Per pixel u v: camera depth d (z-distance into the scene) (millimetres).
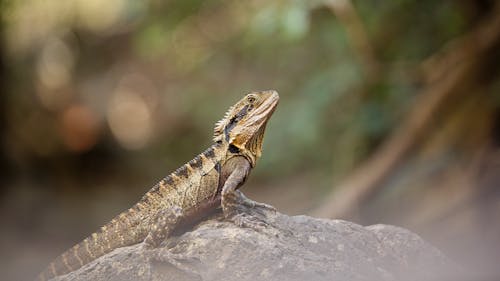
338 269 7715
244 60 21391
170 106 28938
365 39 16547
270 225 8367
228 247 7730
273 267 7508
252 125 8711
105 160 32438
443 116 16688
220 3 20281
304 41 18891
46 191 27562
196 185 8562
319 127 18359
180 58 21516
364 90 17406
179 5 19891
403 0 17734
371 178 16594
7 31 27516
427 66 17219
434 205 16750
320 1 15227
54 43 32656
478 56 16219
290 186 22484
